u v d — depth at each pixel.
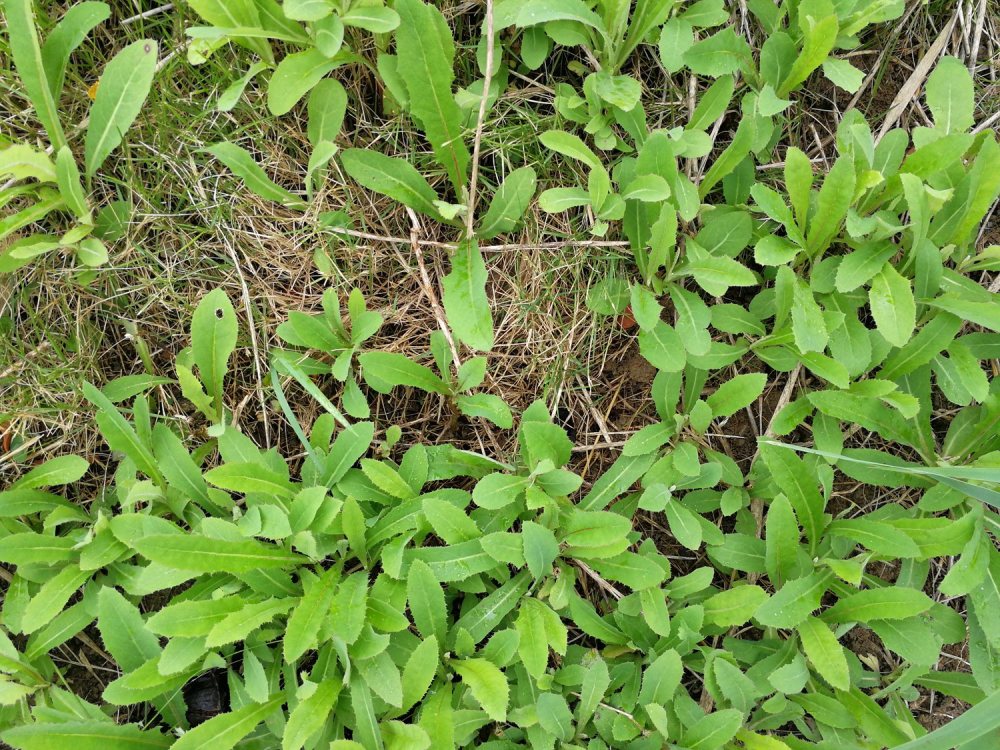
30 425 0.50
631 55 0.51
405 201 0.48
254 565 0.44
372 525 0.46
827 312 0.47
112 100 0.47
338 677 0.44
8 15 0.44
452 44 0.45
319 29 0.46
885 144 0.49
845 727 0.46
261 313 0.50
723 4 0.50
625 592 0.50
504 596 0.46
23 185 0.48
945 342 0.47
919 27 0.53
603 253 0.50
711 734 0.44
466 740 0.44
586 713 0.44
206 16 0.44
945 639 0.48
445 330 0.49
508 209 0.48
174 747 0.42
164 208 0.50
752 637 0.50
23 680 0.46
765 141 0.49
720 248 0.49
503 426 0.47
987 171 0.47
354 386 0.48
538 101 0.51
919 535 0.46
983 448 0.49
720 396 0.48
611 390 0.52
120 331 0.51
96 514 0.49
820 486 0.52
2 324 0.49
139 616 0.44
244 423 0.51
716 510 0.52
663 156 0.46
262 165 0.50
